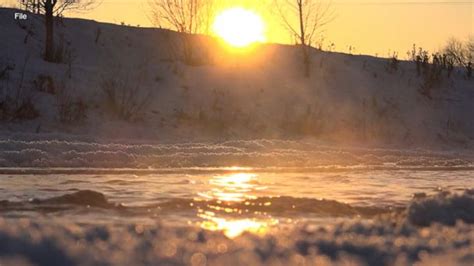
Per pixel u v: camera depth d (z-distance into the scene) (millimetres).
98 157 43969
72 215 20062
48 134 58844
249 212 21703
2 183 30641
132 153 48781
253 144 59375
